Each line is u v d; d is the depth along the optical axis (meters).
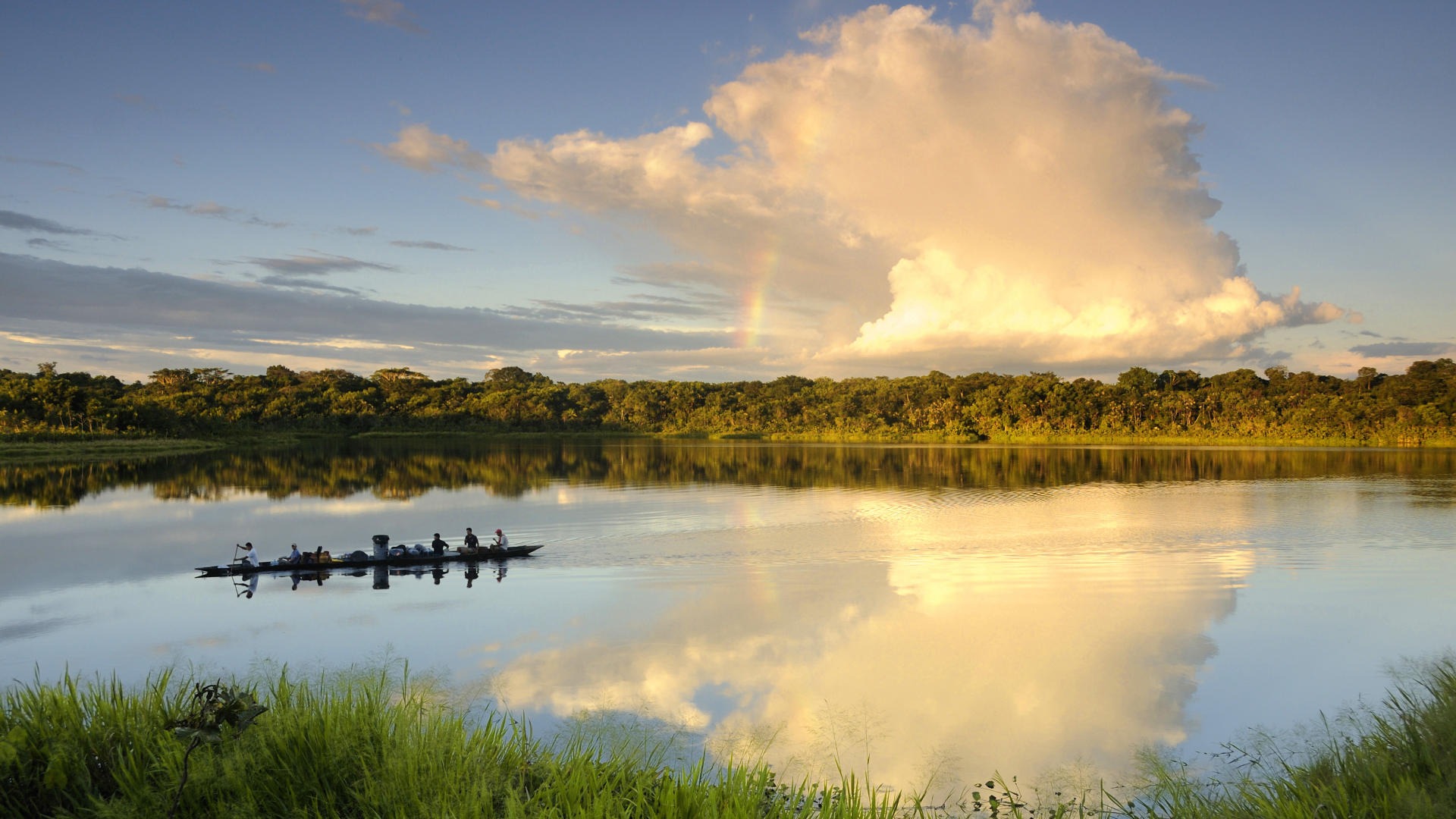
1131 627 16.42
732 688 12.87
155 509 37.47
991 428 135.88
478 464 69.75
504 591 19.91
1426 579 21.03
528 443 122.75
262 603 18.84
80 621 17.33
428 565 23.23
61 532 30.48
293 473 58.53
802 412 161.88
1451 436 102.62
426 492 44.78
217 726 6.42
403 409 165.25
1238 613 17.56
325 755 7.14
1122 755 10.33
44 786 6.69
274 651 15.02
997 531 29.48
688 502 39.12
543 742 10.34
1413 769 7.31
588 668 13.87
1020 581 20.88
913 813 8.22
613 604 18.42
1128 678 13.35
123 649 15.30
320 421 150.00
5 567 23.42
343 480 52.84
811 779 9.51
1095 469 63.50
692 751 10.34
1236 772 9.69
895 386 163.00
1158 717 11.64
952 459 78.88
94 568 23.28
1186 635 15.84
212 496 43.00
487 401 167.12
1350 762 7.90
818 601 18.64
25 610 18.28
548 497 41.50
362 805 6.57
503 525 31.58
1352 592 19.52
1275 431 118.75
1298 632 16.06
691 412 169.88
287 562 22.58
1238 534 28.66
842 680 13.20
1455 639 15.47
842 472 60.34
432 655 14.66
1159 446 110.31
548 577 21.50
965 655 14.60
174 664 14.30
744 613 17.58
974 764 10.09
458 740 7.73
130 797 6.52
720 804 6.88
